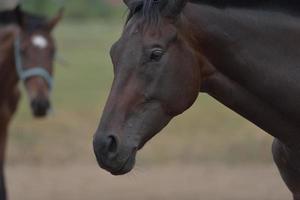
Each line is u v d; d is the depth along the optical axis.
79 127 22.11
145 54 6.07
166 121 6.21
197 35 6.30
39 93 14.08
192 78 6.20
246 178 17.59
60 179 17.84
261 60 6.40
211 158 19.80
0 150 13.91
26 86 14.22
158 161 19.62
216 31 6.32
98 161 6.03
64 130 21.77
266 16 6.46
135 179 17.70
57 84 27.22
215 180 17.44
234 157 19.81
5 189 13.88
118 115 6.03
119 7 58.72
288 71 6.41
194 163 19.42
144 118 6.09
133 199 15.48
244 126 21.78
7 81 14.07
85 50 36.94
